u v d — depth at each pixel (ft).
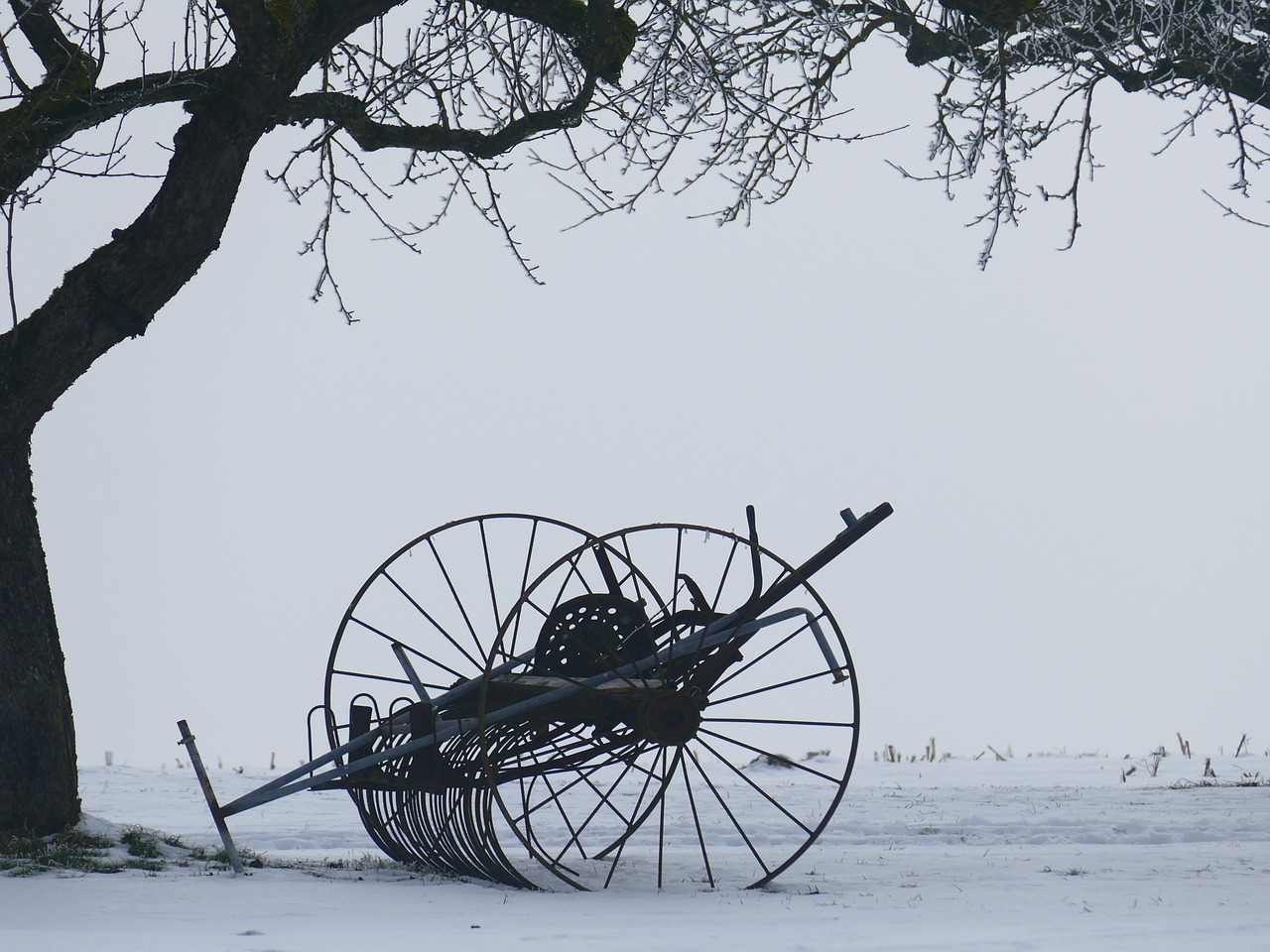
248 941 69.05
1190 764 285.64
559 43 147.43
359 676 112.06
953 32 144.05
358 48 147.13
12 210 93.30
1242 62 141.18
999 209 139.64
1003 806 176.35
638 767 102.99
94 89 109.19
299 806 188.55
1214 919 78.43
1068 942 68.74
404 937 70.95
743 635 102.32
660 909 85.51
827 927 75.66
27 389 113.29
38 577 116.67
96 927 75.46
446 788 102.47
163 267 113.50
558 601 104.99
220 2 110.01
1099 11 139.23
